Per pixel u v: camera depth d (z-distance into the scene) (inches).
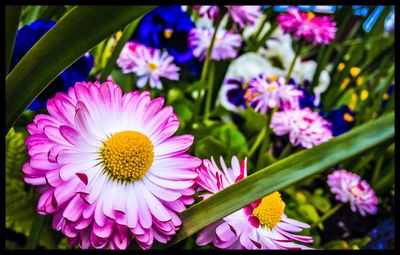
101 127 9.7
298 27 15.3
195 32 16.8
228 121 18.1
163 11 16.5
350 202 15.0
